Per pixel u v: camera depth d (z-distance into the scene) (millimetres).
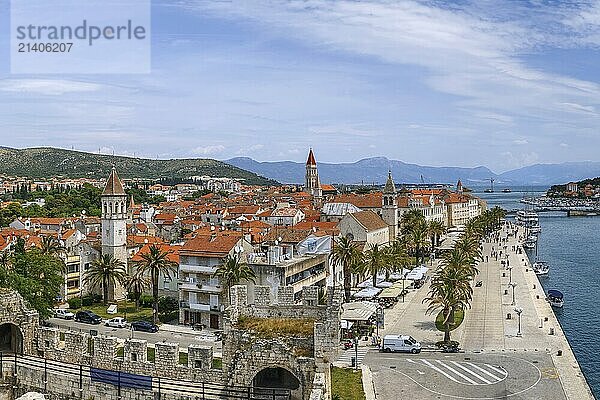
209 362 50156
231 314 51875
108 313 133000
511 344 108625
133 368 51875
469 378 87062
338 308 48156
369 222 187250
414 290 165250
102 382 50094
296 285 114562
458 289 110562
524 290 169375
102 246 154500
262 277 112562
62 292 144875
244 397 48469
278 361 48125
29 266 108562
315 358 47531
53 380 51688
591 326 130750
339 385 80250
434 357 99000
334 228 172875
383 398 76938
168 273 131500
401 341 101938
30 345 57250
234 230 184625
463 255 151375
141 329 115750
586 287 180375
